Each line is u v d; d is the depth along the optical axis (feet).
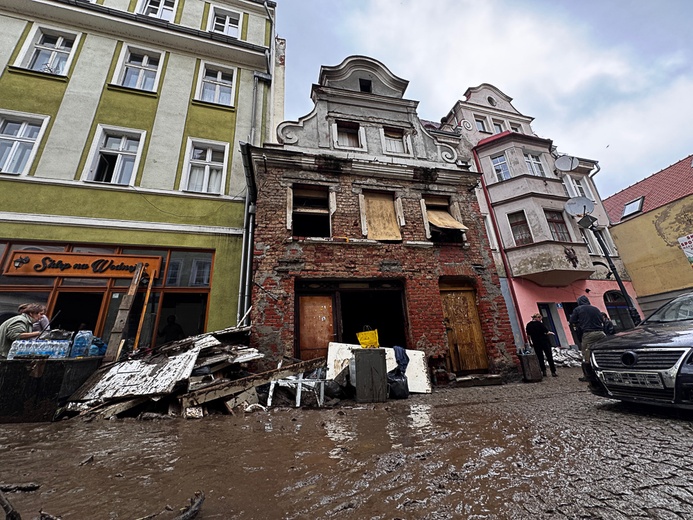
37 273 20.86
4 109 24.11
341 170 26.53
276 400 15.88
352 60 33.32
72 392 13.89
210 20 36.14
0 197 21.65
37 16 28.63
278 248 22.80
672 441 8.16
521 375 23.65
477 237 27.76
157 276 23.44
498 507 5.29
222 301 24.17
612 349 11.90
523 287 39.83
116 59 29.63
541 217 40.70
